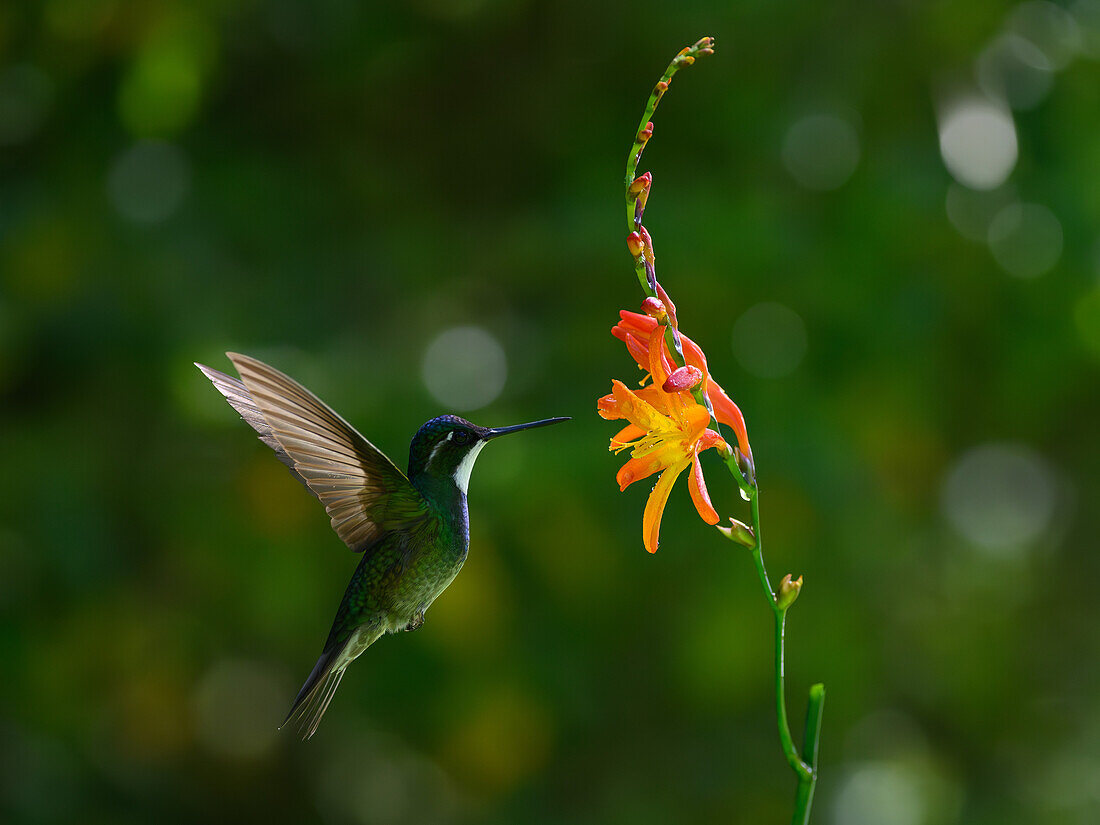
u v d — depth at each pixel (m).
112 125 10.27
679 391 4.34
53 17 9.84
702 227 9.43
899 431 10.54
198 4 9.73
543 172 10.89
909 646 12.13
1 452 9.59
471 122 11.09
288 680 11.84
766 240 9.41
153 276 9.62
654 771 10.91
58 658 10.01
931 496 11.68
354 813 12.27
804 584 9.71
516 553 9.67
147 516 9.88
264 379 5.23
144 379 9.77
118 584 9.80
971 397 11.11
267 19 9.95
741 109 10.05
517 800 10.79
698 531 9.59
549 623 10.12
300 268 10.27
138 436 10.03
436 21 10.38
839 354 9.80
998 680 12.39
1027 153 10.11
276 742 12.00
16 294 9.63
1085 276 10.05
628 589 9.93
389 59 10.42
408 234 10.71
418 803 12.26
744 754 10.91
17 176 10.20
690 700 10.61
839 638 9.93
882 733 11.96
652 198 9.83
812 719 4.15
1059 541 13.05
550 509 9.42
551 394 9.78
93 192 10.04
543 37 10.64
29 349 9.59
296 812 12.26
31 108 10.29
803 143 10.16
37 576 9.45
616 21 10.09
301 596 9.87
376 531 5.62
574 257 9.66
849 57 9.98
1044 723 12.71
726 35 9.83
